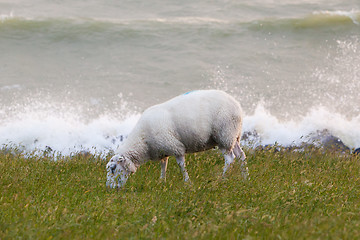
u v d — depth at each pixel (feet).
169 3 198.49
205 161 60.08
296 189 47.03
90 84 129.59
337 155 69.62
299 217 39.70
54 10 187.32
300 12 190.08
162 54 150.41
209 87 128.57
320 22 173.37
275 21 173.47
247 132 99.45
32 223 36.22
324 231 33.88
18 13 180.65
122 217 39.70
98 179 53.21
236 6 195.21
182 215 40.40
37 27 165.78
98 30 165.17
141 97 122.21
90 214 39.27
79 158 66.59
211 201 42.55
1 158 62.95
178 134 53.26
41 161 61.26
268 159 61.98
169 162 61.82
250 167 58.59
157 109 54.39
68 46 156.25
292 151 68.90
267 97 122.52
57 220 37.73
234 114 54.90
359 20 175.11
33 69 138.92
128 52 152.05
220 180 48.57
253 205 43.68
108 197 45.83
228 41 159.94
